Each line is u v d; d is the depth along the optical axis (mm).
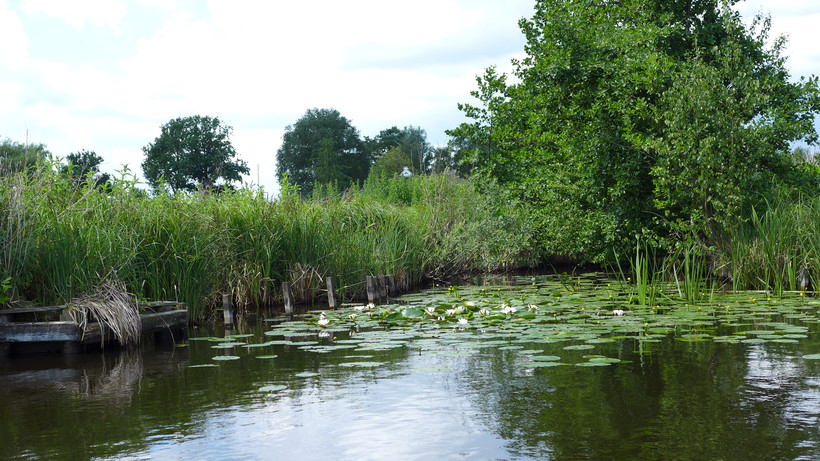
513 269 20406
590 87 14102
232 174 64438
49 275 8188
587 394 5254
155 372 6648
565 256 21266
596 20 14930
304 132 85125
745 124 13484
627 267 17344
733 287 12359
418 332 8562
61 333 7707
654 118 13625
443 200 19141
